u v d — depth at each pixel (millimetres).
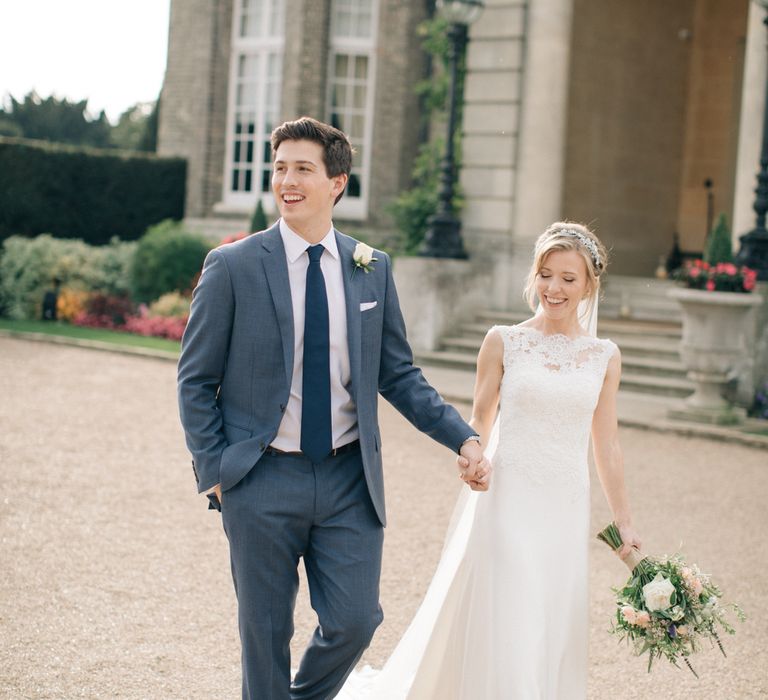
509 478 3221
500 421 3287
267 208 18719
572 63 14609
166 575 4926
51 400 9602
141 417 9031
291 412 3025
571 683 3197
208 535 5637
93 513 5949
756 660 4246
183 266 16453
